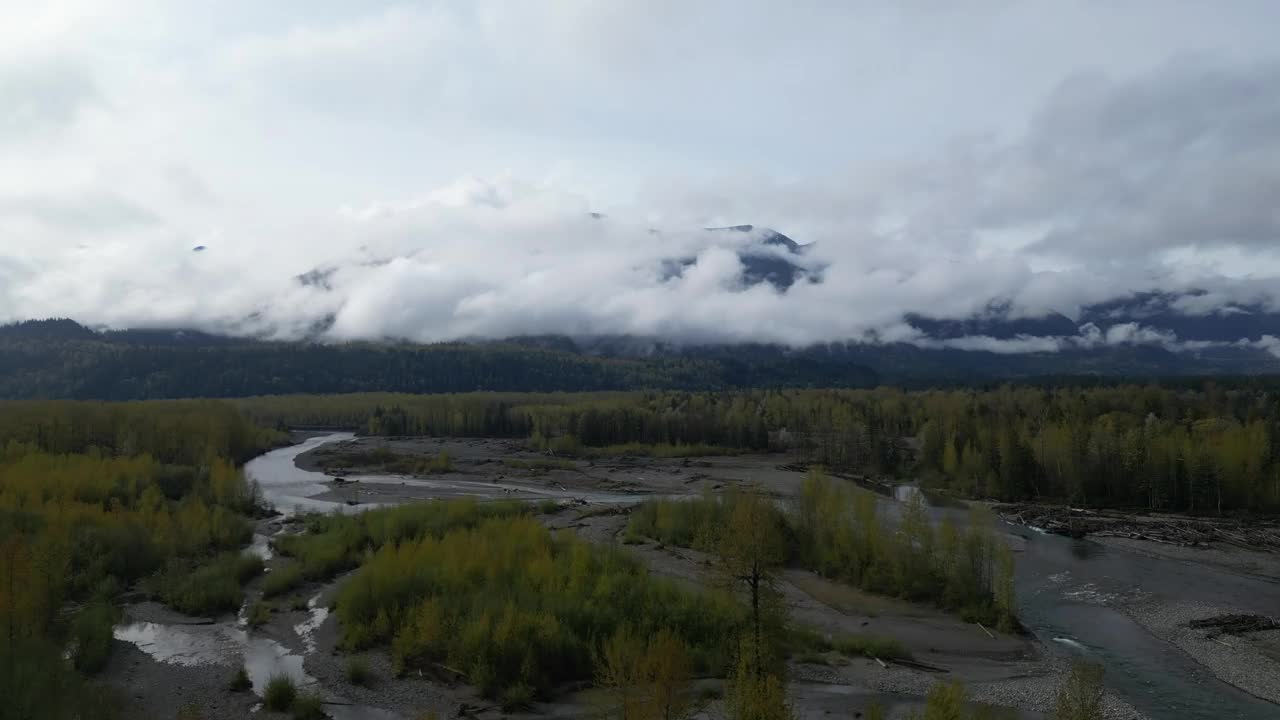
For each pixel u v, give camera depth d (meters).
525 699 44.19
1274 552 85.56
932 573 67.06
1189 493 109.94
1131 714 44.22
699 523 84.19
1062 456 120.12
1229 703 45.81
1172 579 74.00
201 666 49.38
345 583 63.00
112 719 40.41
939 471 140.38
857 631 57.91
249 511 101.62
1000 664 51.84
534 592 55.94
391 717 42.53
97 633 51.44
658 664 37.09
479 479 149.75
